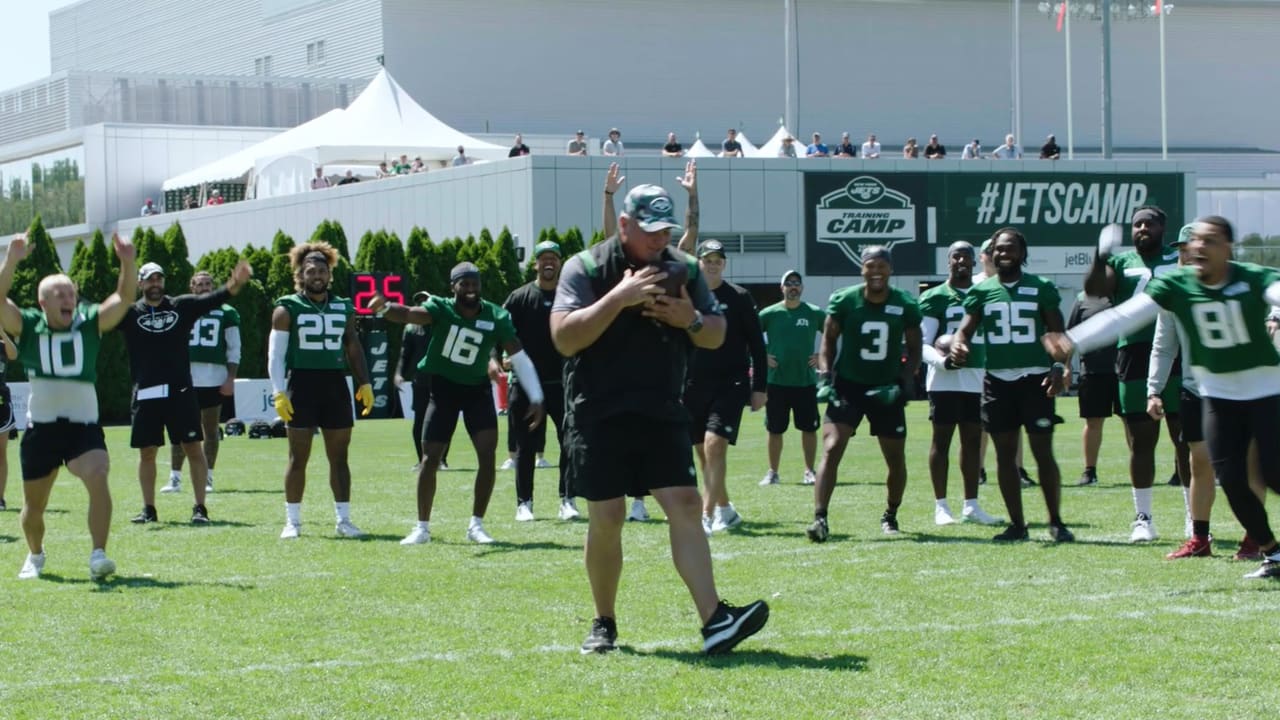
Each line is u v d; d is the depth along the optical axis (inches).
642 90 2866.6
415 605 372.2
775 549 465.1
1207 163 3110.2
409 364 689.0
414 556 462.6
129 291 419.2
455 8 2770.7
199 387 691.4
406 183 1849.2
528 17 2802.7
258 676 294.2
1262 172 3080.7
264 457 932.6
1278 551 395.9
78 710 269.1
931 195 1793.8
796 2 2935.5
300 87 2613.2
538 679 289.1
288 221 1989.4
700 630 311.9
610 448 307.0
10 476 800.3
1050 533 478.6
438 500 643.5
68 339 414.6
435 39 2758.4
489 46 2785.4
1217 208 2605.8
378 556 463.2
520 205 1702.8
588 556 313.7
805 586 391.2
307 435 512.7
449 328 486.6
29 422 418.3
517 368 471.8
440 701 273.0
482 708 267.7
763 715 260.5
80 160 2358.5
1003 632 326.3
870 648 312.3
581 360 307.0
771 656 305.9
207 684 288.0
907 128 3006.9
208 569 436.8
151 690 283.6
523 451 562.3
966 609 355.6
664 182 1739.7
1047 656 302.0
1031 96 3061.0
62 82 2559.1
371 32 2763.3
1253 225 2623.0
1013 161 1814.7
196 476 565.9
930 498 622.8
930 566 425.4
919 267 1795.0
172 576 422.9
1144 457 474.9
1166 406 462.3
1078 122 3088.1
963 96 3034.0
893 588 386.6
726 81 2910.9
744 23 2915.8
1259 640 314.7
